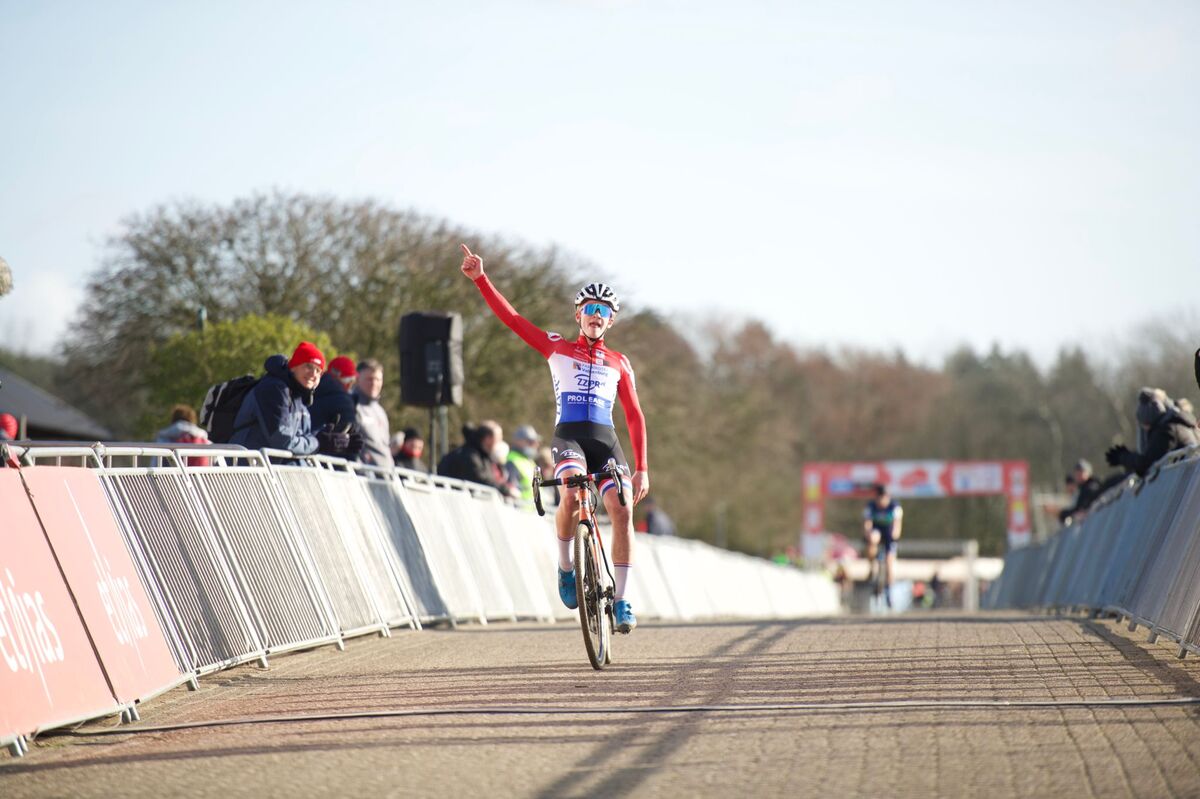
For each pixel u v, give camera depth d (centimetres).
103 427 7850
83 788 1020
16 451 1294
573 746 1112
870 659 1669
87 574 1343
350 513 2175
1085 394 15125
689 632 2231
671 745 1103
